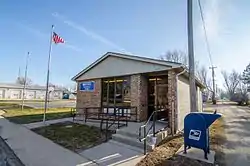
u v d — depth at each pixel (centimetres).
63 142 911
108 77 1412
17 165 652
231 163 618
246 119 1714
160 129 972
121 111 1302
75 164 642
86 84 1575
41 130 1211
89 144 859
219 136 982
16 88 5753
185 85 1330
